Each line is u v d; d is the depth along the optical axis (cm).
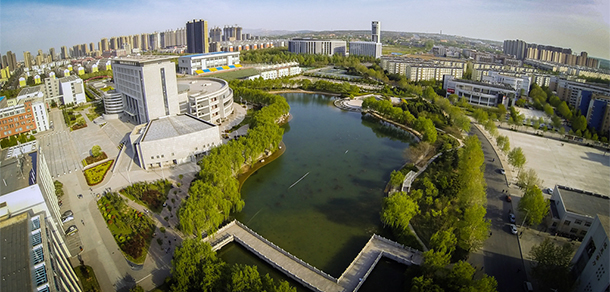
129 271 12031
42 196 11488
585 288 10550
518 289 11400
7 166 13812
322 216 15888
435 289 9894
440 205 15512
